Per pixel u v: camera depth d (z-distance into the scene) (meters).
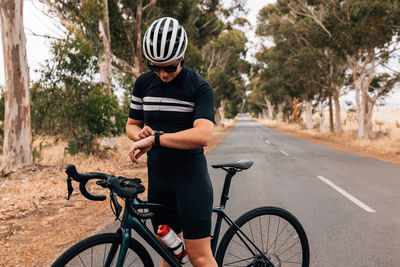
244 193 6.74
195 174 1.92
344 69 30.58
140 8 16.78
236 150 16.41
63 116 11.00
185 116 1.89
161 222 2.10
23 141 8.99
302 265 2.51
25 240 4.04
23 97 8.95
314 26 24.16
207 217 1.94
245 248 2.43
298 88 36.81
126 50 18.22
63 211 5.38
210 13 27.70
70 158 11.10
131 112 2.08
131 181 1.74
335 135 30.20
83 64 10.89
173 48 1.72
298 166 10.79
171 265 2.01
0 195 6.30
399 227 4.57
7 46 8.70
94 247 1.74
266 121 81.31
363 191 6.96
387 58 22.23
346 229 4.49
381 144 18.83
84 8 12.29
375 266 3.35
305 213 5.27
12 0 8.59
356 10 18.50
